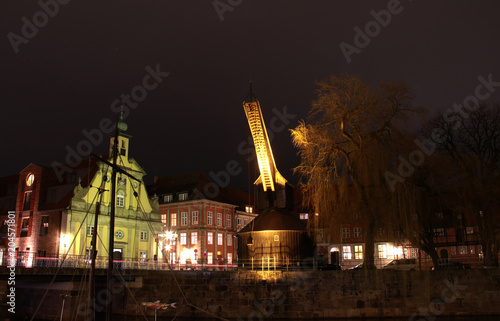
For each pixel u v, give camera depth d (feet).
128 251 172.45
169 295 126.72
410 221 107.04
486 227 117.29
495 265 117.08
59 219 153.17
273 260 145.69
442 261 170.71
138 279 130.11
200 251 216.74
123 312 128.77
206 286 124.67
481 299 109.60
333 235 117.29
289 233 148.25
